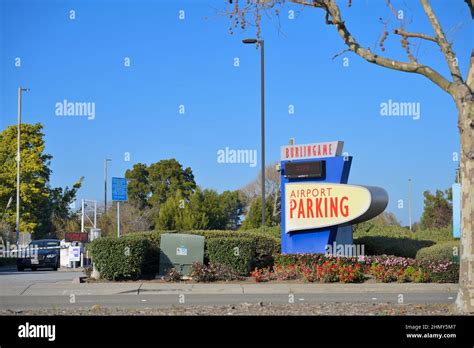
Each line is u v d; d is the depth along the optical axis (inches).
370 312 473.4
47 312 498.3
